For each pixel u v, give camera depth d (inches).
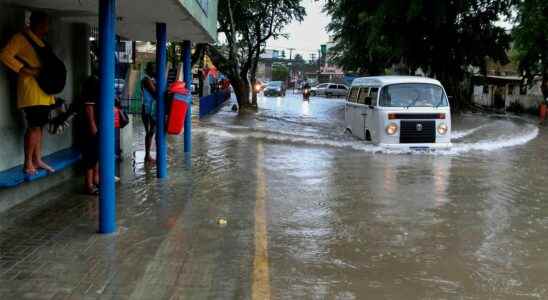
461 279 207.9
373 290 194.9
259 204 315.6
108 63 241.0
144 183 363.9
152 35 472.1
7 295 178.7
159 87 379.9
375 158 515.5
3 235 240.7
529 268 221.8
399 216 299.3
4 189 276.4
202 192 341.7
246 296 185.0
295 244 245.1
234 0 1262.3
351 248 241.8
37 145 280.4
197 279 198.4
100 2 238.2
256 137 674.2
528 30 1077.8
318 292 191.5
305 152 547.5
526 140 736.3
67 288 185.8
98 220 266.5
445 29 1245.7
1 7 274.8
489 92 1699.1
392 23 1198.3
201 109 984.9
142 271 203.9
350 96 722.8
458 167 473.4
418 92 581.3
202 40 512.1
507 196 356.2
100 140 244.1
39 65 267.6
